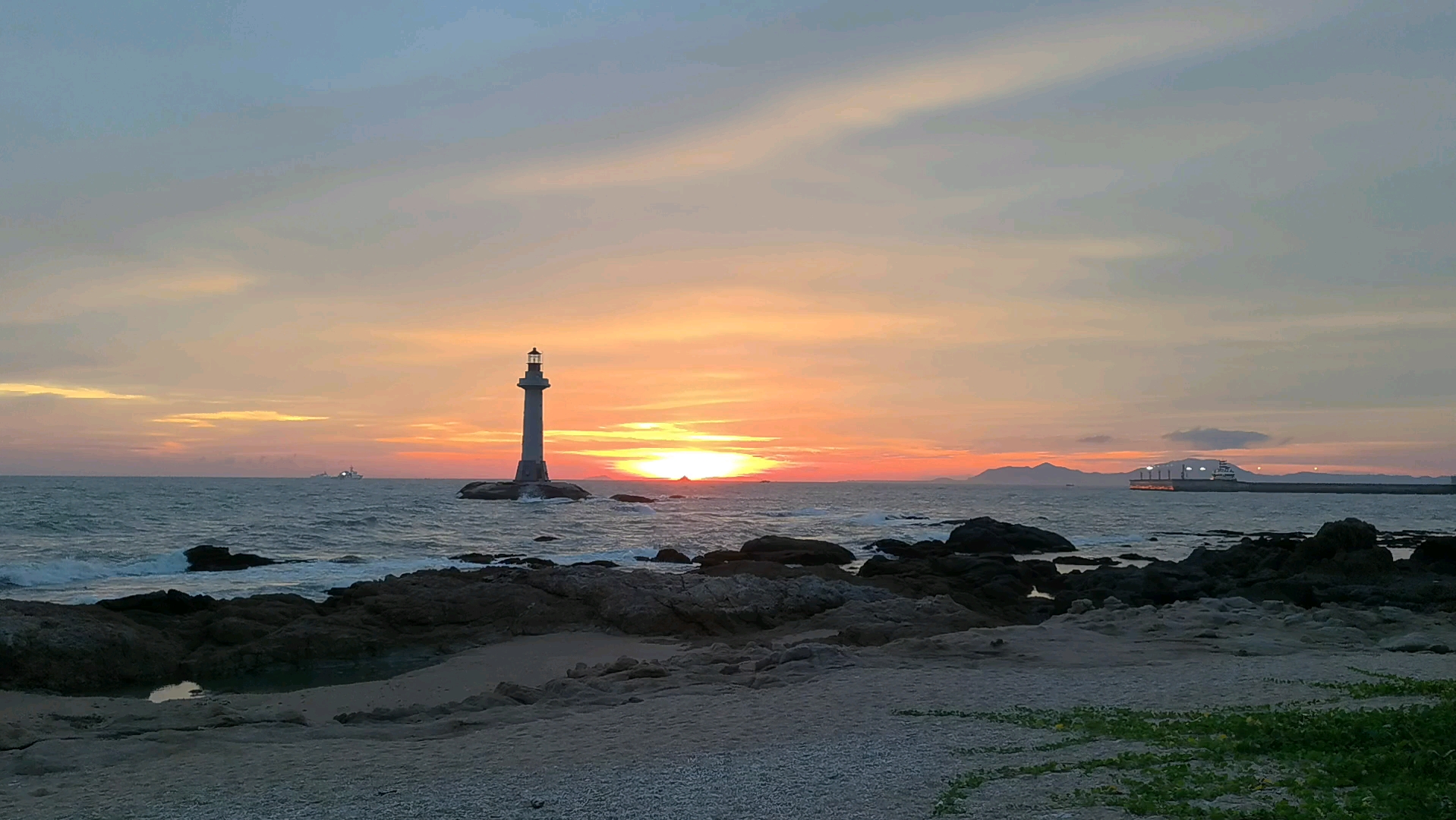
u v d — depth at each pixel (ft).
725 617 91.81
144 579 128.98
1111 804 27.78
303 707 61.41
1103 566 146.20
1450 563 136.05
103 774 40.06
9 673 67.97
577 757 39.40
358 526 236.02
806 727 43.52
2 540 181.68
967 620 87.35
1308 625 78.23
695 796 31.91
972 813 28.02
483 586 97.25
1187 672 57.31
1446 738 32.68
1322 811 26.00
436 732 48.44
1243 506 469.16
